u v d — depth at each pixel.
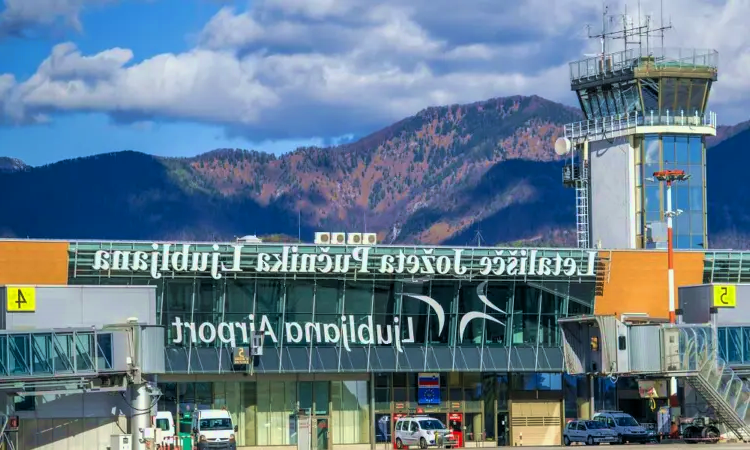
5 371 184.25
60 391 190.75
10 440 192.62
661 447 187.25
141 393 197.12
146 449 194.12
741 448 179.75
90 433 198.25
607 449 185.88
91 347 189.75
